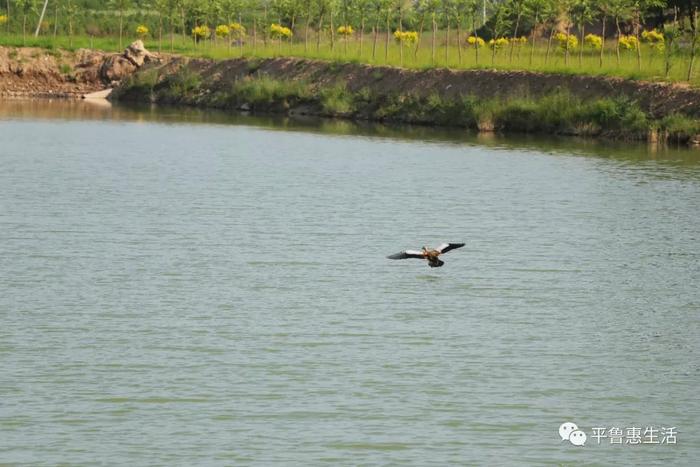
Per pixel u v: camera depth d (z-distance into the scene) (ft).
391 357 95.04
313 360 93.97
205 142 243.19
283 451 76.59
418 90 299.79
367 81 315.17
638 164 209.56
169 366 91.86
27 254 128.47
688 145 240.94
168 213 154.51
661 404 86.28
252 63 350.84
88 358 93.30
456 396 86.69
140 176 188.96
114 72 374.02
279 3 386.93
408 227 148.05
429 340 99.76
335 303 111.04
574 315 108.58
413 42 355.77
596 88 267.18
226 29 390.21
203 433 79.15
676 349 98.84
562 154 224.74
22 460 74.33
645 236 144.77
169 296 112.27
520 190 179.22
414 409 84.02
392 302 111.75
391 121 296.30
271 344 97.81
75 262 125.29
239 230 143.84
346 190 177.06
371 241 139.13
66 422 80.43
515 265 128.06
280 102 324.80
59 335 99.14
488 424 81.71
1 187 173.37
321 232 143.74
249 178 188.44
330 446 77.46
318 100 318.45
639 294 116.57
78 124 279.49
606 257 132.77
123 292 113.29
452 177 192.85
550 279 122.11
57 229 142.31
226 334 100.37
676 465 76.38
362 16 368.07
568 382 90.22
